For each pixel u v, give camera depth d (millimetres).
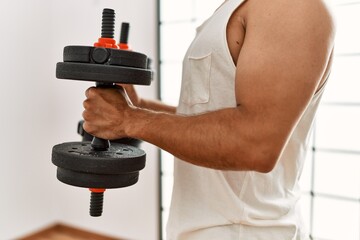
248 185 732
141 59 748
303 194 2436
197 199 767
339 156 2324
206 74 725
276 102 575
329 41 610
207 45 715
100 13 2834
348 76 2252
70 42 2971
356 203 2307
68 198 3146
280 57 581
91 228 3092
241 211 727
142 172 2863
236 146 597
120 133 718
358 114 2250
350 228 2342
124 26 958
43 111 2973
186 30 2689
